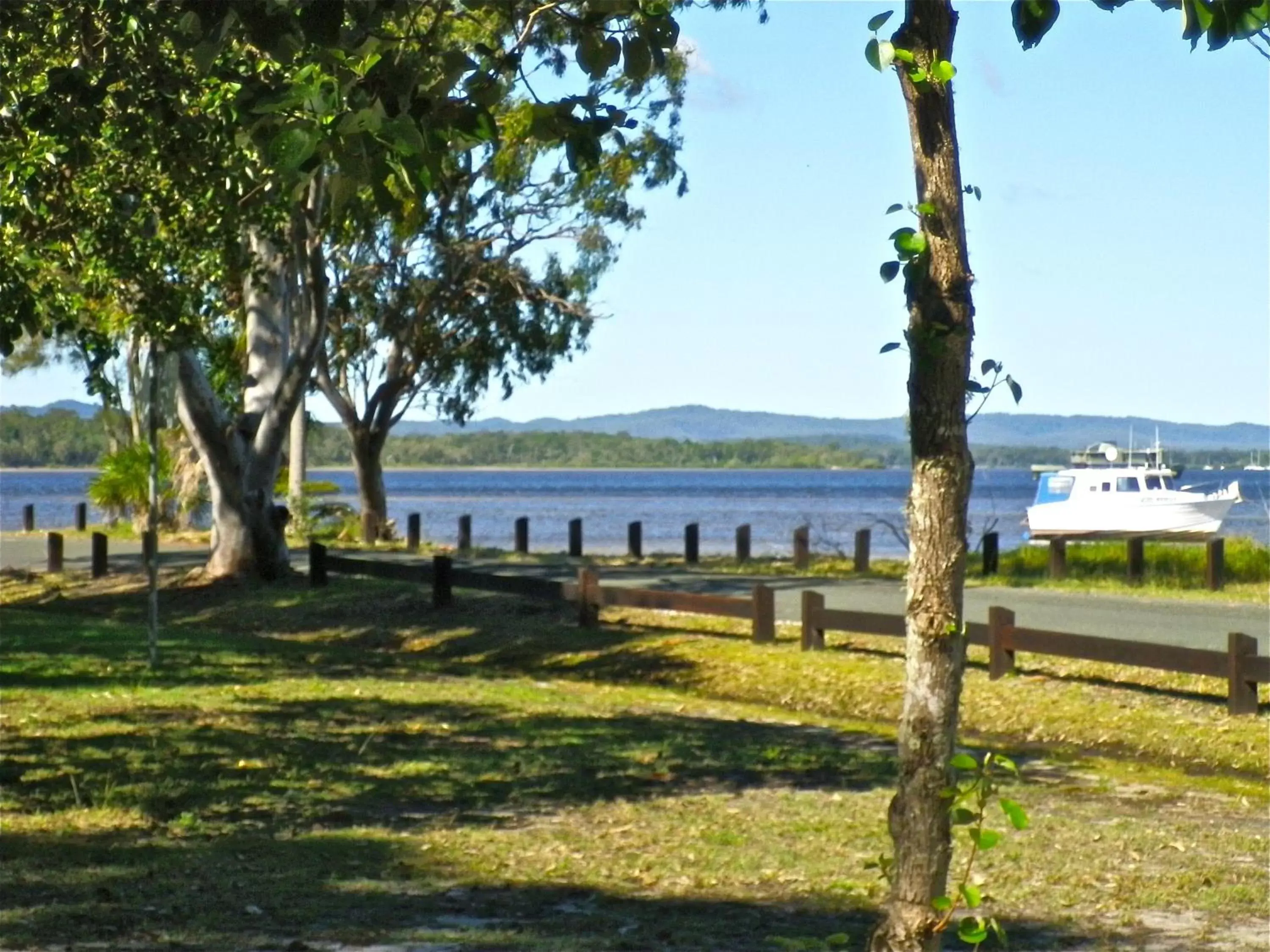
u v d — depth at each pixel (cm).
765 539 5947
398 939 643
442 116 444
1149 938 686
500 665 1970
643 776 1099
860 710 1570
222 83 930
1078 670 1566
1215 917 730
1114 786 1148
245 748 1167
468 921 684
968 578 2630
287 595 2525
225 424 2716
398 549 3644
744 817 954
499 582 2208
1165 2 343
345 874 780
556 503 11312
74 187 1180
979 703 1508
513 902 729
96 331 1427
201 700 1439
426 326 4016
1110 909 743
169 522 4322
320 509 4134
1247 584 2541
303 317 2661
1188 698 1435
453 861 821
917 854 355
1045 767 1244
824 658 1730
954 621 350
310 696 1502
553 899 740
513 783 1060
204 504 4162
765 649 1803
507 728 1330
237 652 1894
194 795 984
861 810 980
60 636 2006
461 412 4166
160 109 902
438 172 443
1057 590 2428
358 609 2370
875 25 349
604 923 685
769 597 1842
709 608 1906
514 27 523
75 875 757
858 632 1722
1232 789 1152
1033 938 684
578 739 1276
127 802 952
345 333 4038
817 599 1772
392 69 426
